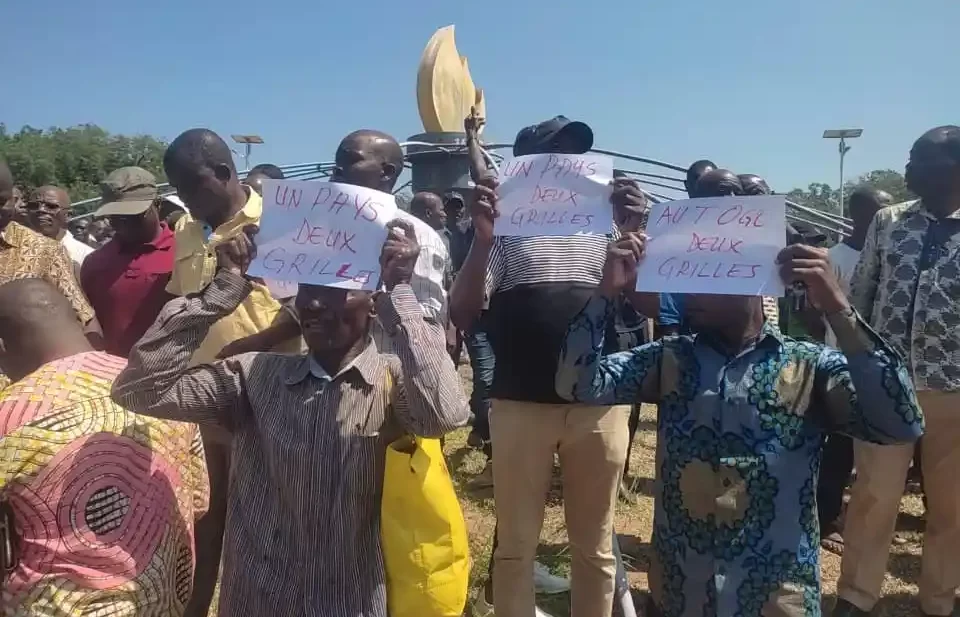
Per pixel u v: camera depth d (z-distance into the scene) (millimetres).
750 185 3537
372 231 1949
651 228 2092
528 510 3037
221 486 2801
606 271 2113
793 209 7066
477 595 4000
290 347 2588
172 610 2084
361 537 2039
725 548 2006
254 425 2105
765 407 1997
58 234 5758
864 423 1910
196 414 2061
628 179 2254
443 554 2037
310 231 1981
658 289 2029
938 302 3572
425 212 6910
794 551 1975
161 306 3564
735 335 2074
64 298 2180
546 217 2344
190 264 2701
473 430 6664
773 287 1907
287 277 1955
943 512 3775
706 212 2008
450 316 2891
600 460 2980
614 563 3117
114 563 1919
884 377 1820
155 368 1989
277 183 2020
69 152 44156
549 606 3936
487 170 2986
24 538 1896
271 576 2023
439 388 1930
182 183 2553
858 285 3945
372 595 2045
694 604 2051
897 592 4246
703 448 2043
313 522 1992
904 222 3727
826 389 1985
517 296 2938
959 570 3814
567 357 2143
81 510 1891
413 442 2062
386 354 2119
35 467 1863
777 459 1984
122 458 1962
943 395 3588
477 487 5758
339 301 1962
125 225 3520
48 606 1851
